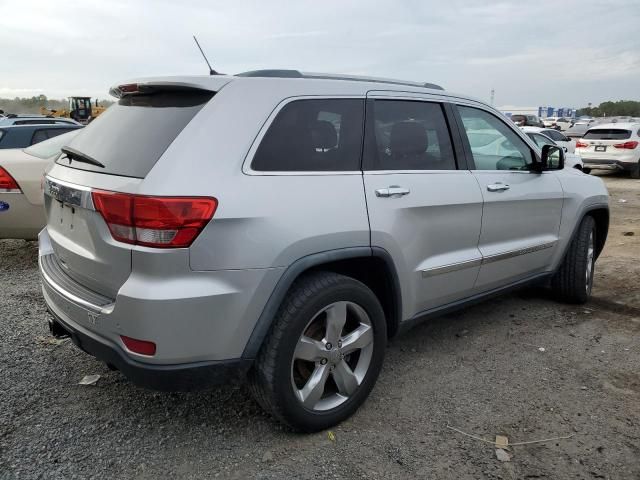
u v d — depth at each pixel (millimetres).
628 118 40312
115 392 3312
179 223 2355
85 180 2668
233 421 3043
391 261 3131
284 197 2662
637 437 2926
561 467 2686
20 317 4402
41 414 3051
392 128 3342
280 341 2660
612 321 4621
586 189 4871
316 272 2883
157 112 2779
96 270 2619
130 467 2639
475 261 3744
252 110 2713
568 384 3504
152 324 2379
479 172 3832
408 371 3666
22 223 5605
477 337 4250
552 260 4645
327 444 2848
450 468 2668
